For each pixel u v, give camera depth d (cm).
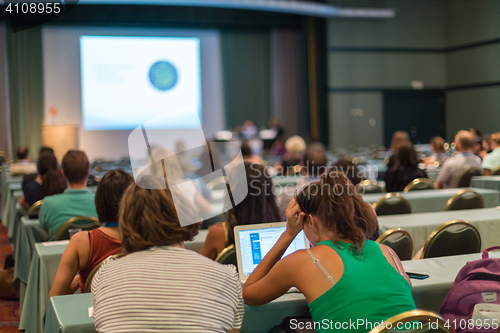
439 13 1341
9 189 554
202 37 1297
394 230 238
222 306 121
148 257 121
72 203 290
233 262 214
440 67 1349
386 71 1313
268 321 160
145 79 1217
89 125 1194
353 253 143
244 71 1323
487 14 1219
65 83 1205
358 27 1293
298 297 164
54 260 244
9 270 351
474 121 1271
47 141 939
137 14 1185
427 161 694
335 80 1285
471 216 332
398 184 466
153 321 113
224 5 932
